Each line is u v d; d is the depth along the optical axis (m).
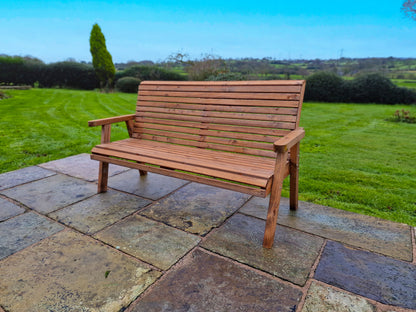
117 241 1.83
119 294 1.36
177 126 2.64
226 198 2.55
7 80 17.70
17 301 1.30
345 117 8.73
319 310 1.28
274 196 1.70
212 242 1.83
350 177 3.24
